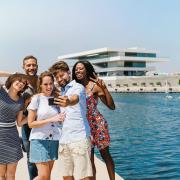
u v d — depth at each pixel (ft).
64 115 15.06
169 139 62.69
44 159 15.47
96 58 398.42
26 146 18.83
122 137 66.08
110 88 352.90
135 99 225.15
